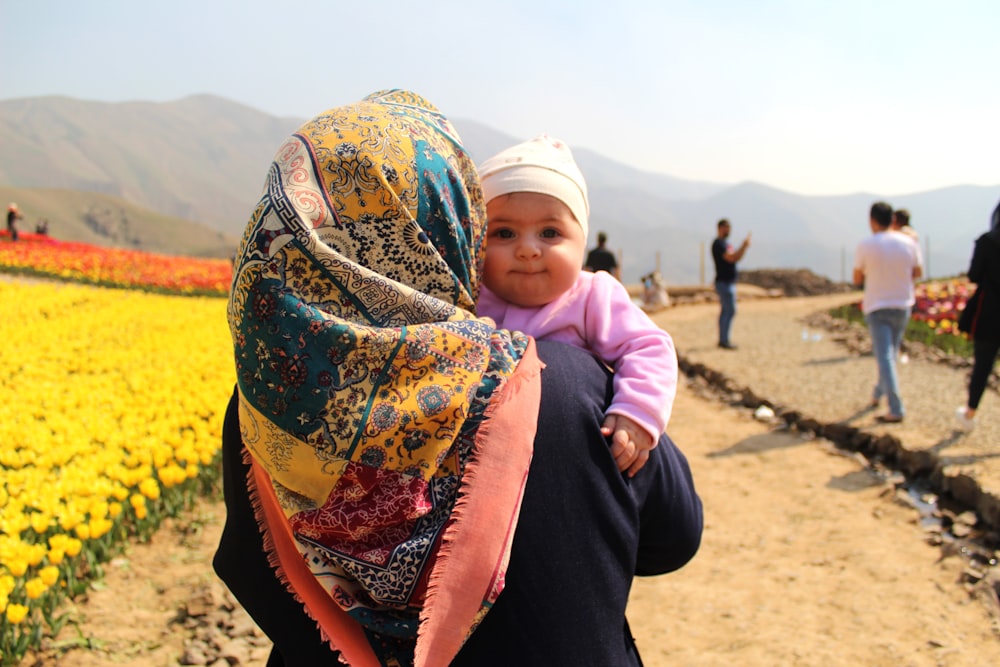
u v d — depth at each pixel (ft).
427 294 4.17
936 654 12.58
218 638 13.12
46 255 73.51
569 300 5.17
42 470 16.20
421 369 3.95
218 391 24.04
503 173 5.14
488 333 4.20
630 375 4.63
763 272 97.66
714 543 17.74
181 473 16.90
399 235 4.08
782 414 28.66
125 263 76.79
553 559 4.00
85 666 12.37
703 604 14.87
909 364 38.01
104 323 42.45
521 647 3.95
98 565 15.53
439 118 4.61
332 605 4.19
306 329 3.77
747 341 48.08
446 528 3.95
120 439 18.40
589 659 3.97
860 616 13.97
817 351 43.04
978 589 14.42
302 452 3.83
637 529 4.33
